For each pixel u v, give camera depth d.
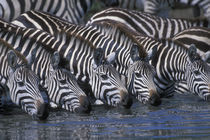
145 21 30.75
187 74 24.61
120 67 24.70
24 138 16.61
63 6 29.33
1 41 21.22
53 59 21.33
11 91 20.22
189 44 28.12
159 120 19.33
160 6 38.22
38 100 19.72
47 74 22.14
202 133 16.77
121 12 30.33
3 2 28.19
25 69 20.06
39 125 18.75
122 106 21.95
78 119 19.88
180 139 15.98
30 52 22.08
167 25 31.03
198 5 36.69
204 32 28.33
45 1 28.95
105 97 22.36
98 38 24.77
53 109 22.31
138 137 16.39
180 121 19.00
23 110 22.05
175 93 27.83
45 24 25.80
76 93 21.23
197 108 22.25
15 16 28.47
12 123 19.23
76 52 23.48
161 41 26.59
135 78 23.38
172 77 25.31
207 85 24.05
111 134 16.92
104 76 22.25
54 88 21.56
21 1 28.41
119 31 25.77
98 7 39.31
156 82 25.45
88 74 23.05
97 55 22.23
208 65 25.25
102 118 20.00
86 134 17.00
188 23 31.50
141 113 21.08
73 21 29.77
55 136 16.80
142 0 38.41
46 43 23.88
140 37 26.89
